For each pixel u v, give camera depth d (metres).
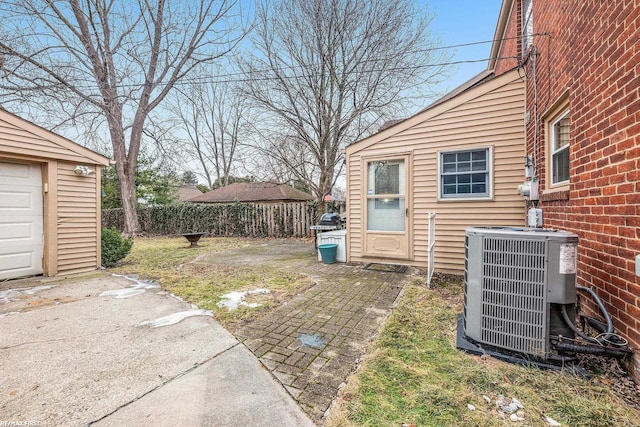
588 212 2.60
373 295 4.02
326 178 10.77
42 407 1.83
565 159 3.41
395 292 4.14
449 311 3.39
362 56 9.68
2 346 2.65
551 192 3.51
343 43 9.63
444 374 2.14
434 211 5.32
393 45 9.43
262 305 3.68
